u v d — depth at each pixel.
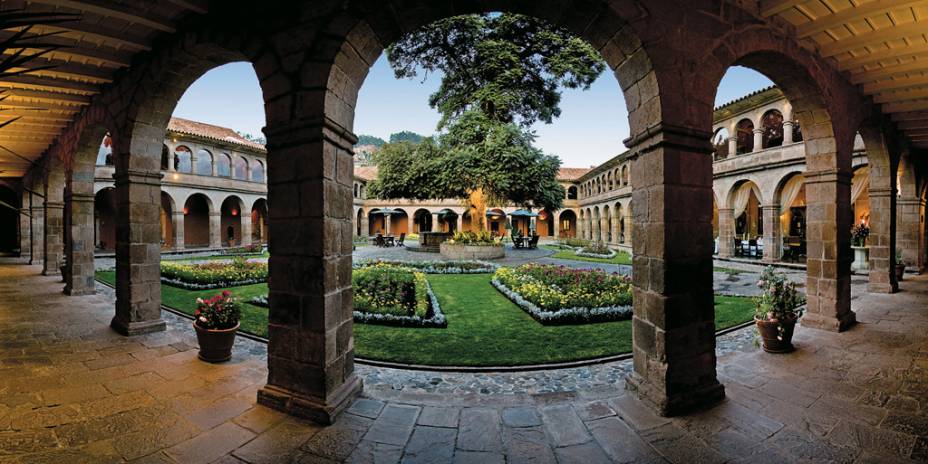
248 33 3.58
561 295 6.88
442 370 4.15
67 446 2.73
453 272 11.71
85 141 7.46
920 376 3.88
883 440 2.79
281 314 3.32
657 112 3.29
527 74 15.34
